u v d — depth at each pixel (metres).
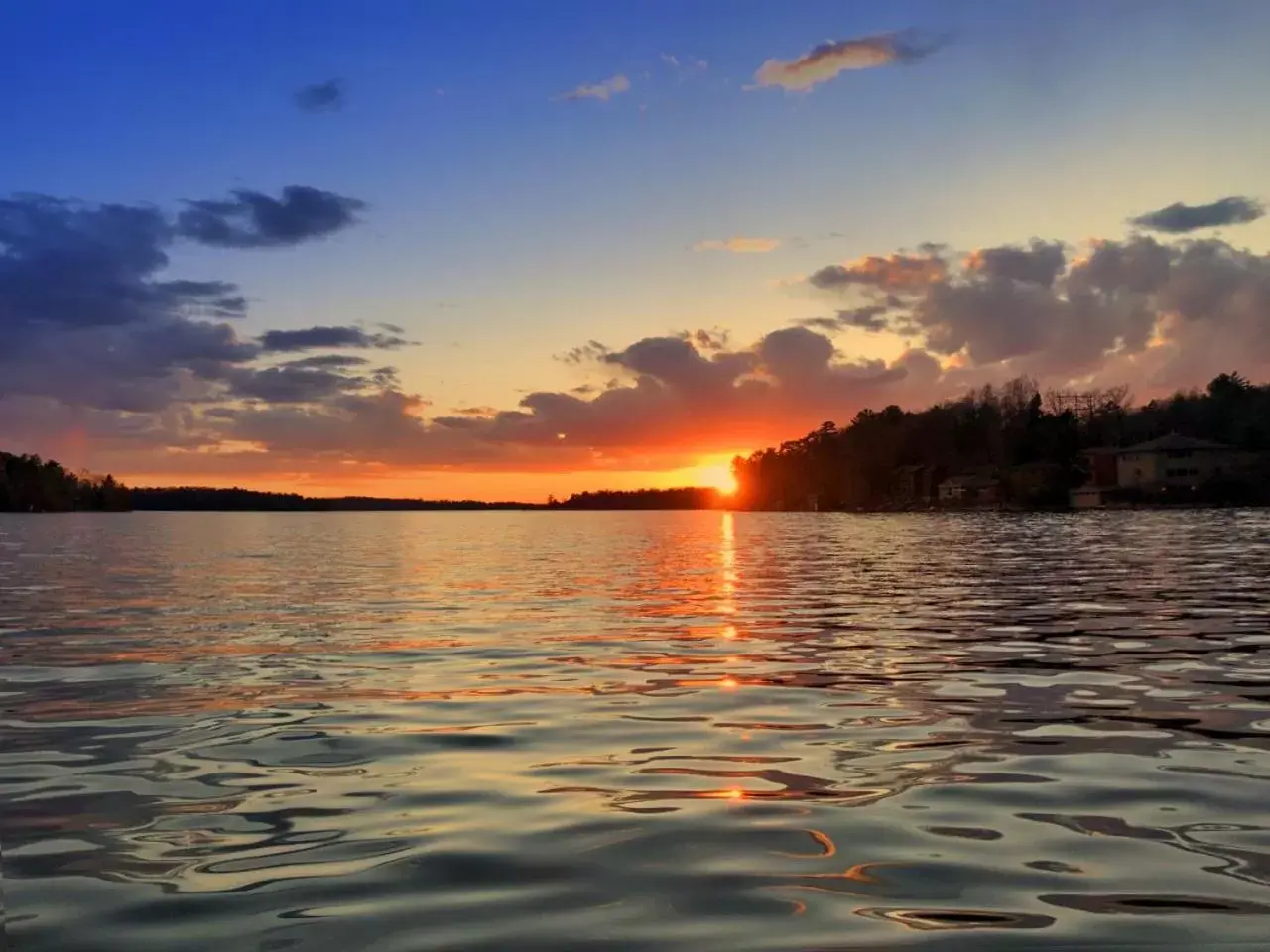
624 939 4.73
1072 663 12.79
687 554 45.19
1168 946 4.59
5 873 5.72
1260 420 135.62
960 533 65.00
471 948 4.64
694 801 7.00
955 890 5.31
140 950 4.67
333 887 5.46
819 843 6.09
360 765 8.15
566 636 16.48
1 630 17.56
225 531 90.88
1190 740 8.66
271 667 13.30
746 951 4.59
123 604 22.50
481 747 8.73
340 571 34.56
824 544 53.22
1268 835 6.14
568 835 6.30
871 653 14.02
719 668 12.90
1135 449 125.06
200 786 7.54
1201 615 17.89
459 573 33.31
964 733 9.01
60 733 9.43
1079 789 7.16
